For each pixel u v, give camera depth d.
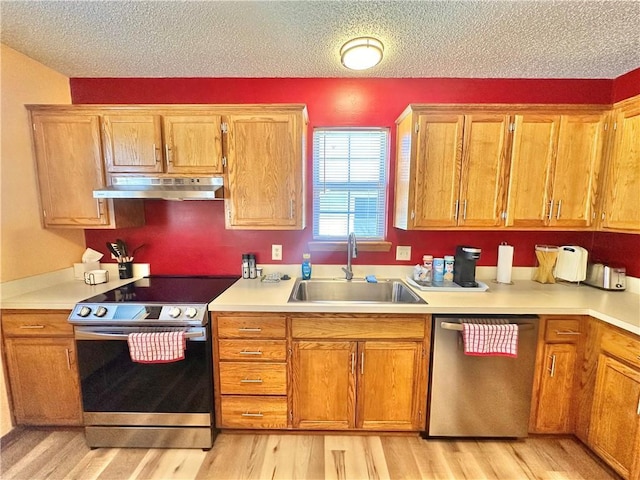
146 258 2.45
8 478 1.62
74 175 2.04
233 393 1.84
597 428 1.70
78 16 1.56
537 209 2.02
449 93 2.28
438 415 1.82
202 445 1.80
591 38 1.72
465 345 1.70
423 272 2.27
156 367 1.75
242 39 1.78
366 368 1.81
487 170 1.99
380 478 1.61
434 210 2.03
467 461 1.72
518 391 1.79
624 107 1.86
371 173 2.39
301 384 1.83
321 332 1.79
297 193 2.05
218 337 1.79
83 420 1.83
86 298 1.86
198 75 2.26
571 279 2.16
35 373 1.85
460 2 1.45
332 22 1.62
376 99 2.30
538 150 1.98
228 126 2.00
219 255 2.44
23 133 1.96
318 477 1.62
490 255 2.39
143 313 1.72
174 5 1.48
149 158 2.01
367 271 2.42
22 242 1.96
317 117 2.31
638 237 2.02
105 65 2.10
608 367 1.63
